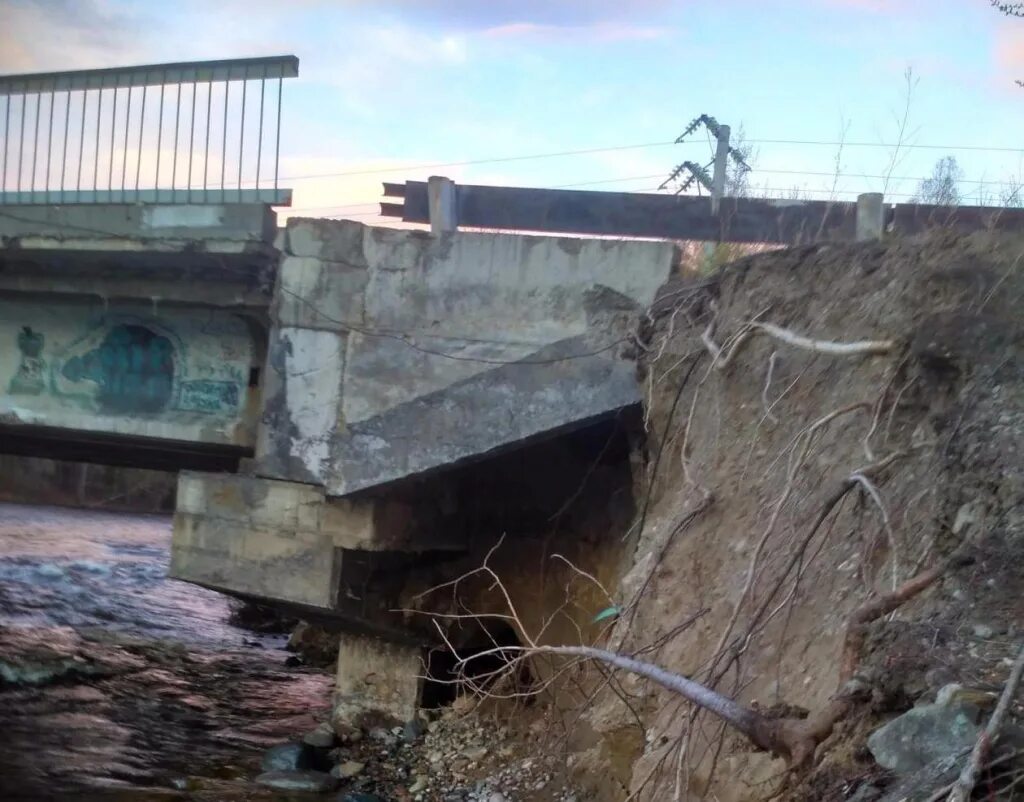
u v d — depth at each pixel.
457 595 10.45
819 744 3.64
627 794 6.13
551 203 10.05
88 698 11.80
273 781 9.04
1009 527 4.19
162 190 10.21
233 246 9.83
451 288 9.10
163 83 10.29
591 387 8.63
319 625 10.40
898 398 5.46
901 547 4.61
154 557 26.38
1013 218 8.48
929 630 3.74
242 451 11.15
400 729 10.12
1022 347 5.15
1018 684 3.00
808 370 6.70
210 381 11.08
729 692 4.91
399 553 9.98
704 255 9.61
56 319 11.59
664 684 4.23
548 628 9.95
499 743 9.30
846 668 3.91
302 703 12.23
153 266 10.60
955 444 4.78
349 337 9.29
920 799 2.81
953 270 6.07
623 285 8.80
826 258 7.40
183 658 14.34
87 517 36.03
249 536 9.46
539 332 8.89
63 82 10.69
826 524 5.24
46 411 11.59
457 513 10.48
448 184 9.80
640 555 7.38
